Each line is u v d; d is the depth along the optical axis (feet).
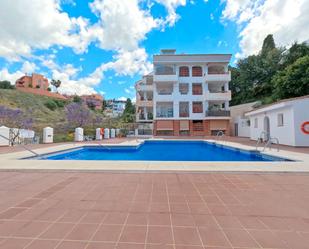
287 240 7.39
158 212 9.99
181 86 103.40
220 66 104.68
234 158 41.04
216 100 98.94
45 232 7.97
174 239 7.46
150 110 112.06
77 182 15.64
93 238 7.52
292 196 12.35
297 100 42.42
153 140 63.26
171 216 9.52
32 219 9.16
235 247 6.92
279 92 83.35
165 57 101.35
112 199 11.85
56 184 15.08
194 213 9.86
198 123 100.42
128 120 136.56
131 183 15.37
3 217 9.37
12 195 12.57
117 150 47.44
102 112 219.61
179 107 100.78
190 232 8.00
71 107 98.68
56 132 81.41
